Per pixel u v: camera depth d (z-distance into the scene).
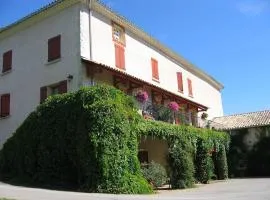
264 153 32.59
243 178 29.78
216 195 15.79
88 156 15.83
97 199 12.48
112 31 23.36
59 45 21.84
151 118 21.52
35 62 23.00
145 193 15.88
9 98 24.06
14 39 24.89
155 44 28.11
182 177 19.98
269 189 18.48
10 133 23.41
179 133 21.38
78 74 20.42
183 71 32.91
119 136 16.06
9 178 18.66
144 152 22.66
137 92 22.50
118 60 23.42
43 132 18.16
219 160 28.58
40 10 22.67
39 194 13.34
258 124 33.03
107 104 16.16
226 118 37.75
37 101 22.23
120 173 15.58
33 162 18.22
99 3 22.05
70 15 21.77
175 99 28.28
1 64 25.33
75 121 17.03
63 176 17.14
